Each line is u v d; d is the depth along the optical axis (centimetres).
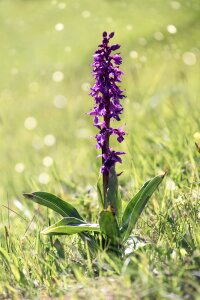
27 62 2280
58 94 1781
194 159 554
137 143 644
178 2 1778
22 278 391
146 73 1289
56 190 658
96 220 495
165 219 428
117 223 381
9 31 2631
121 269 368
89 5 2133
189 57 1266
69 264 406
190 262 369
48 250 426
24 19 2667
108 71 369
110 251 386
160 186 523
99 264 374
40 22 2569
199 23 1850
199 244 386
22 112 1650
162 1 2125
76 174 731
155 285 339
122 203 423
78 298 353
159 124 763
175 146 626
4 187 793
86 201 571
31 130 1407
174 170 543
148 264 371
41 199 396
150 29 1856
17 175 878
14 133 1401
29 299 375
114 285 357
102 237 388
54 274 390
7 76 2183
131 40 1789
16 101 1816
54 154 1015
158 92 993
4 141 1306
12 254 414
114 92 371
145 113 874
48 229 384
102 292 353
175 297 329
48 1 2742
